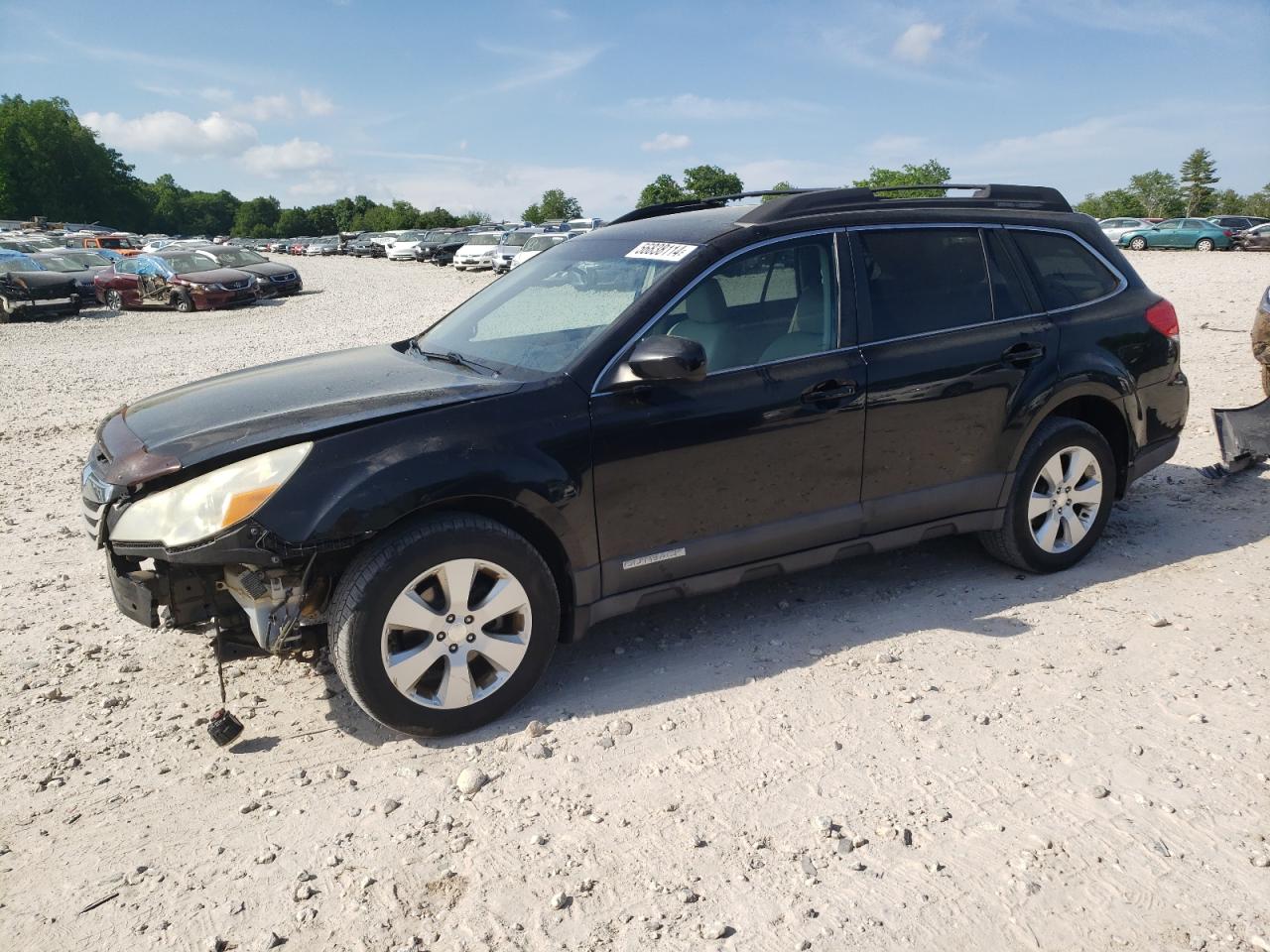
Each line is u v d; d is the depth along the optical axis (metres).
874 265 3.99
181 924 2.46
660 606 4.34
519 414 3.30
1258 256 30.84
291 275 27.14
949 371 4.01
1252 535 4.94
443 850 2.72
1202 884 2.48
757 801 2.88
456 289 27.58
